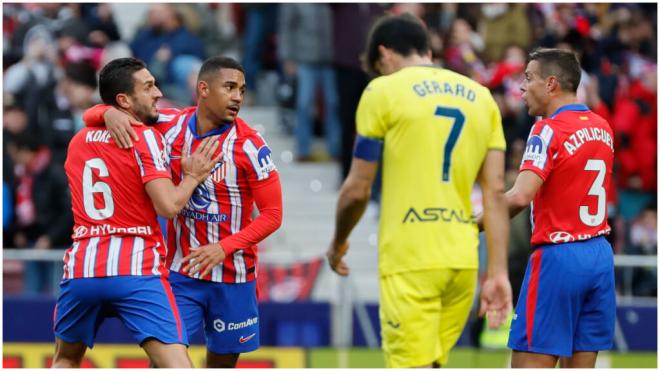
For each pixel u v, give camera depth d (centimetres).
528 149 1952
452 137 1827
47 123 3616
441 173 1827
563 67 1988
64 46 3991
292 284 3269
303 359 3122
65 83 3756
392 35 1888
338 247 2002
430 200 1823
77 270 1912
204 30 4378
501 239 1845
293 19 3853
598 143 1970
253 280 2091
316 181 4006
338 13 3581
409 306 1823
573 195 1959
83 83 3731
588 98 3616
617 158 3853
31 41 3800
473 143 1842
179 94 3972
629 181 3878
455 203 1841
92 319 1947
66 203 3528
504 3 3875
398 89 1822
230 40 4694
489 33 3859
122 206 1909
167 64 4000
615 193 3647
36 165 3575
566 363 2081
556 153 1945
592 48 3909
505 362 3119
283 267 3269
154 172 1891
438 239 1825
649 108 3906
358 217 1906
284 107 4275
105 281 1902
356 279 3678
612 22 4125
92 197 1919
